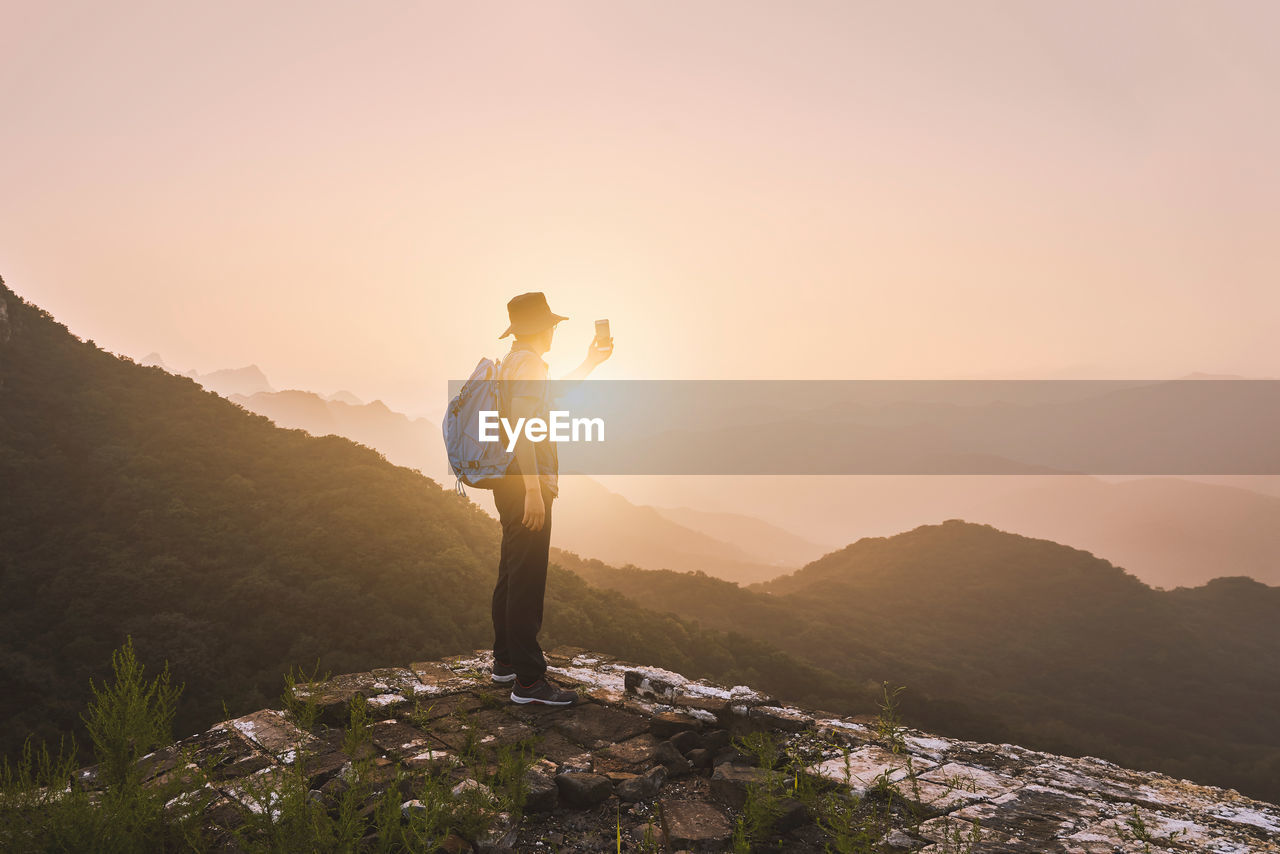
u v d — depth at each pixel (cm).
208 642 4784
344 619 5203
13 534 5525
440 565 5972
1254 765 8388
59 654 4475
